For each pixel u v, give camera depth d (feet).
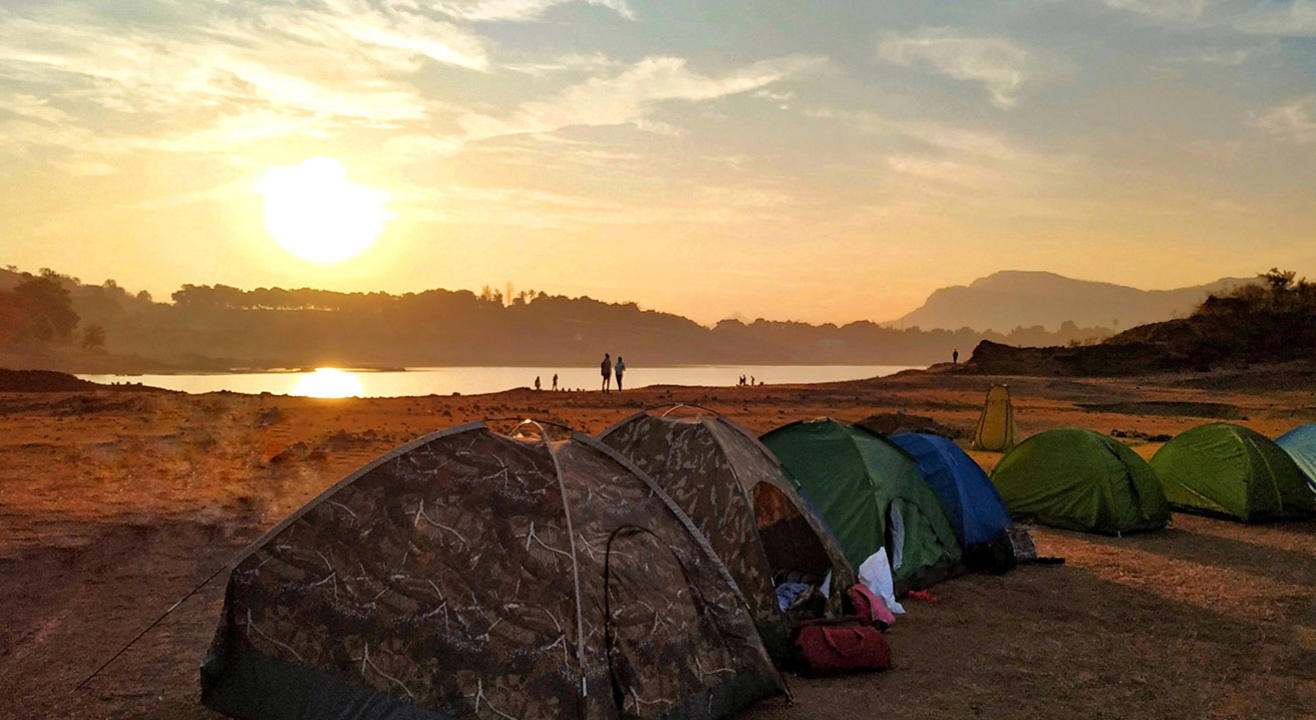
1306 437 59.16
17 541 38.09
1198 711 23.08
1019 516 50.90
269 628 20.85
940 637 29.53
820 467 35.58
